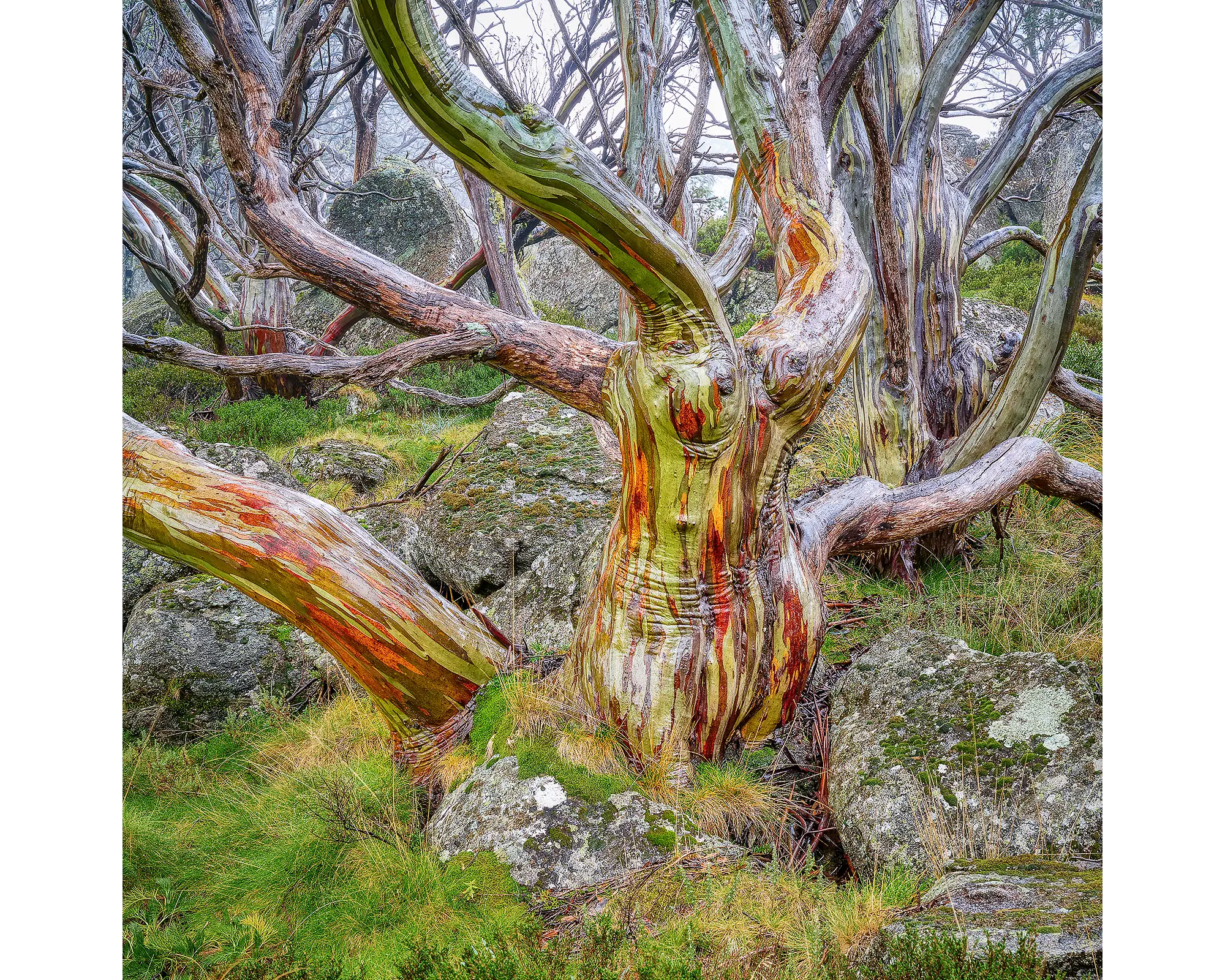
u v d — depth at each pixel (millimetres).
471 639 3625
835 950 2316
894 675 3562
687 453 3002
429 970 2438
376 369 3324
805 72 3594
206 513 3260
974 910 2268
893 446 5273
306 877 3184
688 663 3184
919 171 5320
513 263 9500
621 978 2322
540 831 2953
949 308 5383
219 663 5020
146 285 22188
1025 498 5766
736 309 15492
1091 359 8016
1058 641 3838
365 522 6508
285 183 3555
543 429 7047
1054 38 12156
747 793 3146
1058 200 13594
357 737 4215
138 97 13516
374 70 16078
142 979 2688
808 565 3605
